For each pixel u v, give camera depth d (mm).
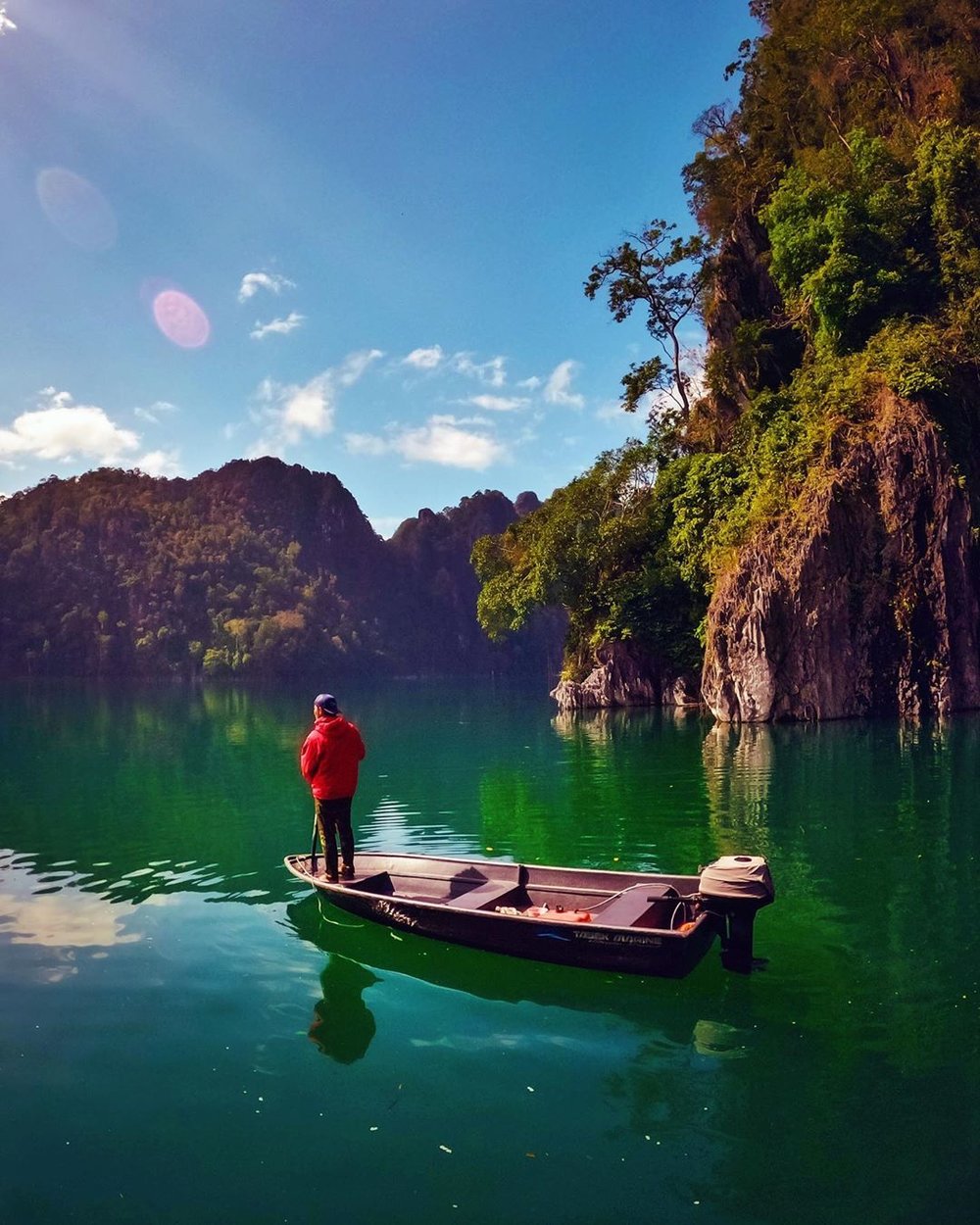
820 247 39188
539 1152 4926
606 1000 7039
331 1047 6281
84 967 7938
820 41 47969
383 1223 4332
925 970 7504
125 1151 5035
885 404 32531
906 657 31516
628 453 50812
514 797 17516
